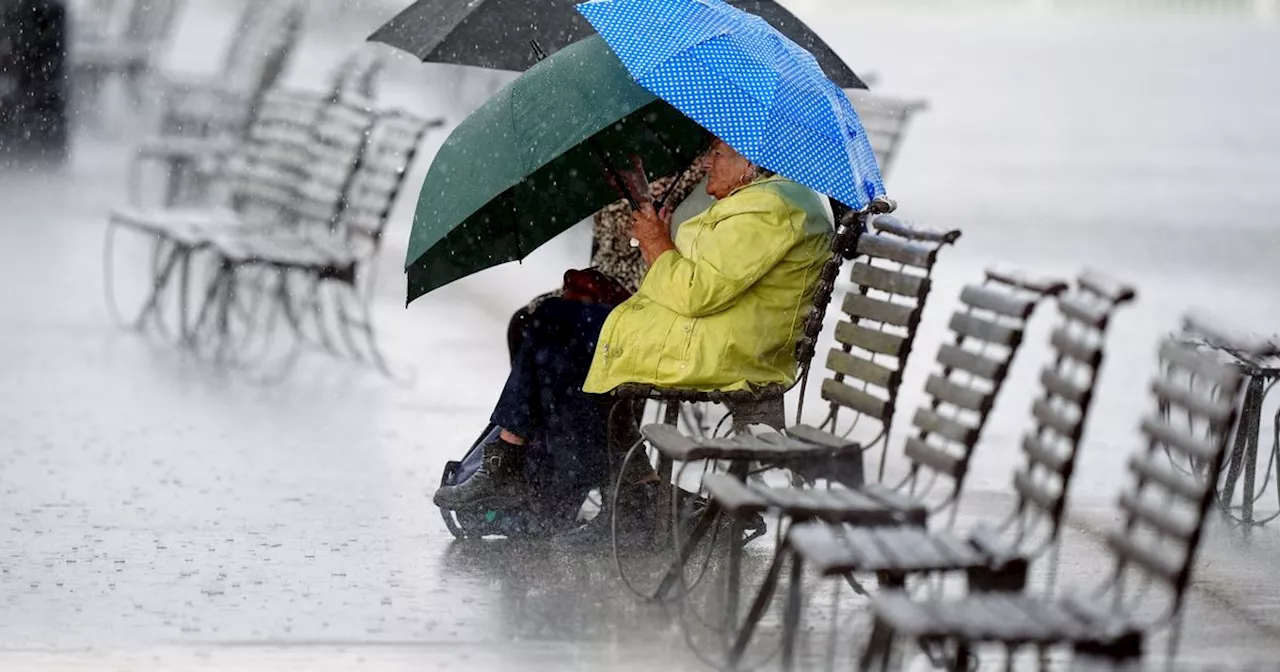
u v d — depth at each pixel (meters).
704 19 24.25
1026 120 91.75
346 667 20.83
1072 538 27.17
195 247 39.56
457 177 24.19
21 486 29.25
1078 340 18.77
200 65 90.19
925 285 22.02
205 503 28.47
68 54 65.56
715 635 22.05
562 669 20.83
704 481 21.72
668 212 25.88
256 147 44.84
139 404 35.47
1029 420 35.66
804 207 24.41
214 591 23.84
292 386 37.66
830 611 23.05
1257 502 29.66
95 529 26.84
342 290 48.25
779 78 23.48
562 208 26.22
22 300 45.59
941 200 64.81
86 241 54.47
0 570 24.67
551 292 26.88
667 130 27.55
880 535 18.02
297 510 28.11
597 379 24.53
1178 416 35.56
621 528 25.78
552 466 25.64
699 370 24.11
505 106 24.42
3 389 36.25
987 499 29.59
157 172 67.38
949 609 16.12
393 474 30.64
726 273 23.78
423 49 28.80
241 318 41.59
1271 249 56.00
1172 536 17.02
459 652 21.39
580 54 24.73
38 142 65.38
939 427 20.44
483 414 35.59
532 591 23.86
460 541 26.30
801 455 21.27
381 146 39.59
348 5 114.38
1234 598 23.86
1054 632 15.55
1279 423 27.39
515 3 29.14
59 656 21.05
